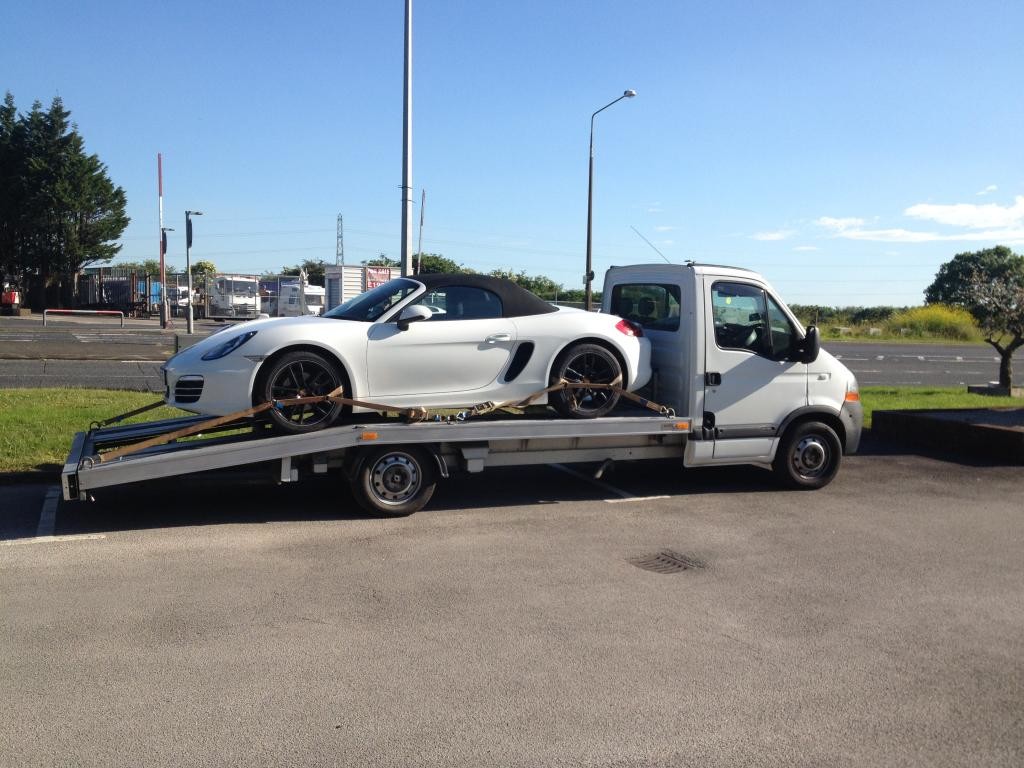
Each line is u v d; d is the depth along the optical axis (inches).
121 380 636.7
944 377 1003.9
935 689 169.8
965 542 279.4
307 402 272.1
